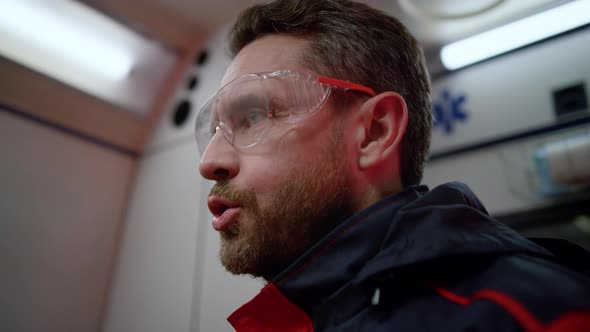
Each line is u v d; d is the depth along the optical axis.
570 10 1.45
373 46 0.76
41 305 1.69
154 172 2.08
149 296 1.69
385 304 0.46
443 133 1.64
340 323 0.49
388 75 0.75
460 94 1.66
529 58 1.54
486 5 1.57
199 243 1.62
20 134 1.82
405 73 0.79
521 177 1.40
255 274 0.62
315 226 0.59
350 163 0.63
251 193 0.59
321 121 0.64
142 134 2.27
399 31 0.84
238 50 0.88
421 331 0.40
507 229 0.48
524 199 1.37
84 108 2.04
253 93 0.66
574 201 1.27
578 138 1.31
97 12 1.96
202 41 2.29
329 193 0.60
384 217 0.55
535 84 1.49
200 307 1.46
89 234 1.94
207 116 0.79
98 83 2.07
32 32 1.84
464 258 0.43
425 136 0.80
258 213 0.58
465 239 0.43
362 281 0.46
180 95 2.20
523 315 0.32
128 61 2.14
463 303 0.39
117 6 1.98
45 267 1.75
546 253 0.45
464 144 1.57
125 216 2.09
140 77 2.21
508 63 1.59
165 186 1.96
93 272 1.90
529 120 1.46
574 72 1.43
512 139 1.46
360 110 0.67
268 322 0.58
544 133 1.40
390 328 0.43
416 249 0.44
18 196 1.74
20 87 1.84
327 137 0.63
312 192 0.59
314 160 0.61
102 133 2.12
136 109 2.22
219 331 1.34
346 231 0.55
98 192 2.04
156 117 2.28
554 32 1.50
